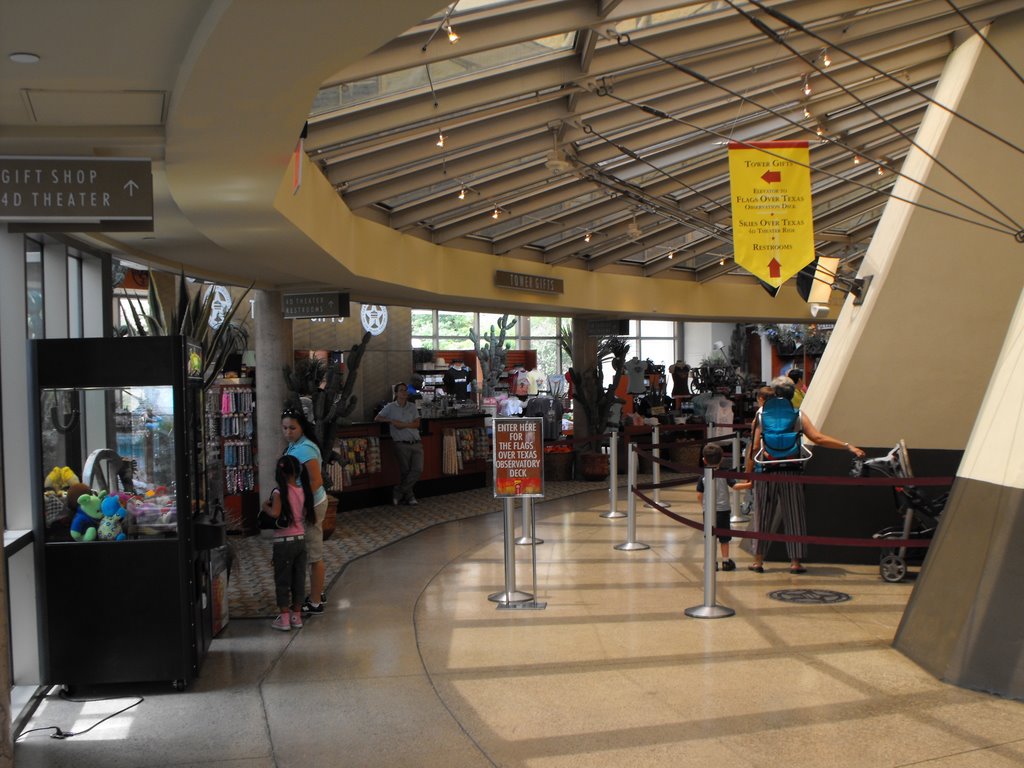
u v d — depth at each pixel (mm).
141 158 5559
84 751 5031
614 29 7637
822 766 4543
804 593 8266
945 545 6367
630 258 18172
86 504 6008
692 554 10281
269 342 12844
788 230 8609
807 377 30000
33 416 5957
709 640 6828
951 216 8398
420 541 11578
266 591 8820
